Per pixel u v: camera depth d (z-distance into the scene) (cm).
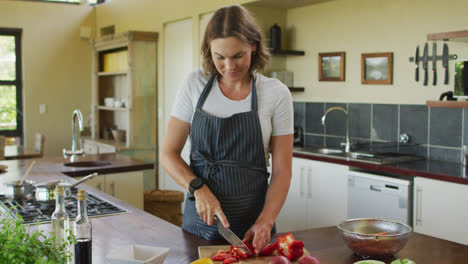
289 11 488
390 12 397
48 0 715
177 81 566
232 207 181
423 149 382
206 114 181
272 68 486
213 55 169
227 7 170
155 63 603
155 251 146
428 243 170
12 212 228
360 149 419
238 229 184
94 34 752
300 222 416
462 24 350
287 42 491
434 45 363
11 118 708
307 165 406
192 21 529
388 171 339
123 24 676
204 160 184
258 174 185
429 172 315
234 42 162
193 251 167
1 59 696
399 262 137
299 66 483
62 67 731
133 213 222
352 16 428
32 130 714
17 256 111
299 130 486
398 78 396
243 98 183
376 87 414
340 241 174
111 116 721
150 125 606
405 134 393
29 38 705
